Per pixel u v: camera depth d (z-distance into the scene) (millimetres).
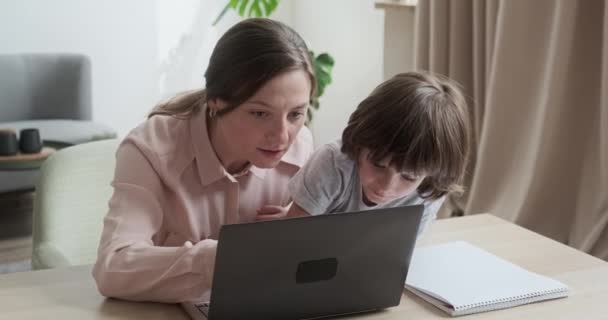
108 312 1192
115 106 4867
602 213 2721
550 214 2910
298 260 1105
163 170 1329
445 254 1461
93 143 1839
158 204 1315
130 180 1302
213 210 1417
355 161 1274
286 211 1469
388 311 1237
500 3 2984
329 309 1186
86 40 4695
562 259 1495
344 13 4488
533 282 1321
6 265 3174
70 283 1307
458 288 1286
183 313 1201
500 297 1251
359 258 1153
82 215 1763
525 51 2955
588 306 1271
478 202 3184
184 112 1401
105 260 1218
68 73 4488
